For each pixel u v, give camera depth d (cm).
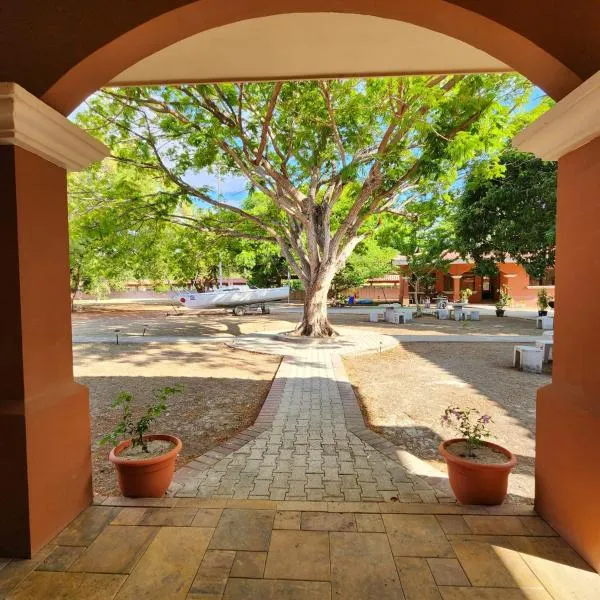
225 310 2120
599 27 199
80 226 1078
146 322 1662
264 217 1295
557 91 227
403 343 1114
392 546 213
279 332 1260
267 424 478
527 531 225
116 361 895
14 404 204
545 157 233
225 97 853
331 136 966
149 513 245
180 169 1070
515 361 809
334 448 411
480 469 253
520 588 184
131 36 210
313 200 1121
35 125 199
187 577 192
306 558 204
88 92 236
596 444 191
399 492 324
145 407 570
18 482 203
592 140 199
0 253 202
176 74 372
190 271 1469
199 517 241
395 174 889
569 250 218
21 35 209
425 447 428
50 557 206
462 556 205
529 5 200
